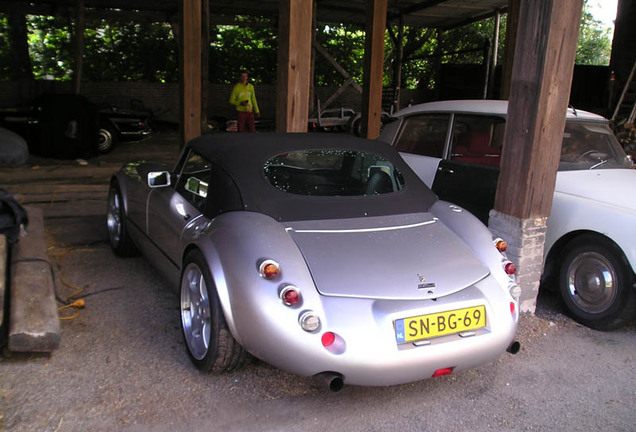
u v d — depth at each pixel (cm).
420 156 525
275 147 329
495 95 1873
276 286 241
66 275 426
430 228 309
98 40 1936
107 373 285
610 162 461
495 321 265
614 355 338
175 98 1852
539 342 353
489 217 404
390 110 1833
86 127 1001
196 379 285
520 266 375
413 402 277
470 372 311
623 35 1373
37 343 287
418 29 2364
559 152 367
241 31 2138
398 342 241
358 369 236
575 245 388
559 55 345
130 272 438
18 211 428
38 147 1000
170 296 392
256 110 1232
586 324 380
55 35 1892
